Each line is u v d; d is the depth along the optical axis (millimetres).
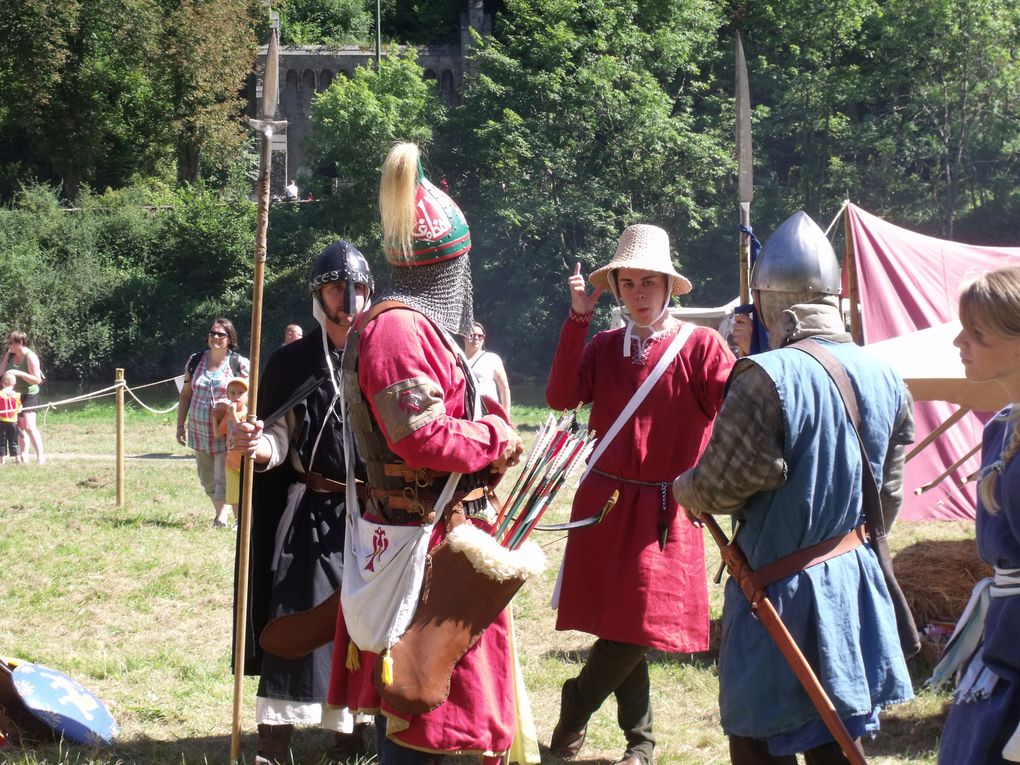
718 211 36250
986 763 2461
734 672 3008
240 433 3842
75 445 16391
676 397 4184
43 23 41969
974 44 36562
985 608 2578
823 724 2912
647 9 37312
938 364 5910
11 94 42906
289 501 4281
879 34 39562
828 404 2934
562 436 3139
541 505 3121
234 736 3941
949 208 37156
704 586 4227
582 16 36156
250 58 47625
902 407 3098
